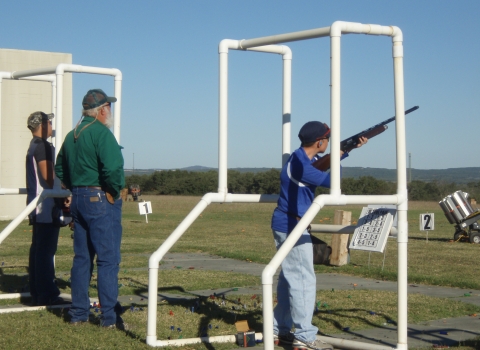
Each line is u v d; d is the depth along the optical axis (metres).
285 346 5.42
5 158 22.58
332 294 7.97
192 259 12.28
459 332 5.90
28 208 6.73
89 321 6.07
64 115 22.20
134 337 5.46
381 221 5.08
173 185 74.00
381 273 9.91
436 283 9.20
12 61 22.47
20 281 8.73
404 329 4.99
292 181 5.12
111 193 5.70
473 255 13.23
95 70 7.11
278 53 5.94
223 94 5.54
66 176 5.97
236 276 9.58
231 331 5.80
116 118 7.24
